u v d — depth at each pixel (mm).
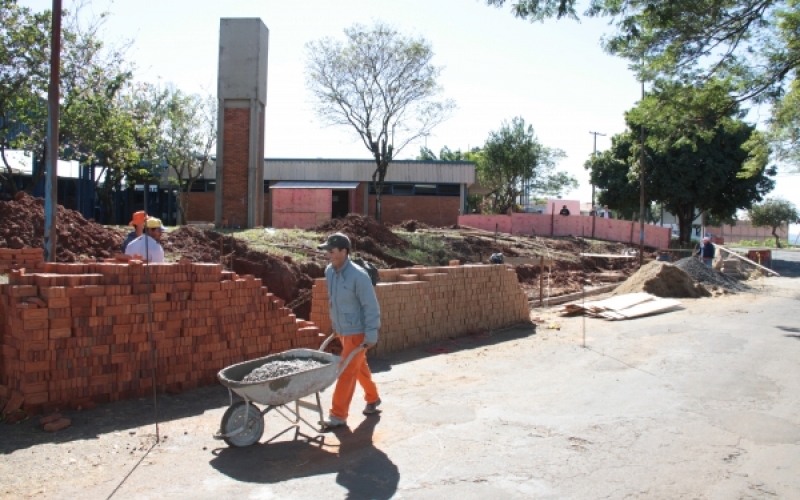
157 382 7234
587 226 37219
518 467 5281
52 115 8953
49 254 8992
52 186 9016
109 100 21125
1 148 20000
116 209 37344
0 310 6578
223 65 24781
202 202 40094
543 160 53688
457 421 6523
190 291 7551
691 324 13117
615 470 5230
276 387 5723
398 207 41094
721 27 16016
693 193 39344
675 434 6145
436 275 11156
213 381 7727
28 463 5195
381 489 4832
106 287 6797
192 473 5098
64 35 19359
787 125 21344
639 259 28375
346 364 6195
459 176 40812
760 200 40219
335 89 34375
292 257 15102
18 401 6242
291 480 4992
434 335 11094
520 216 36719
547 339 11453
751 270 27344
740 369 8992
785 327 12766
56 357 6461
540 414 6777
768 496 4766
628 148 41625
